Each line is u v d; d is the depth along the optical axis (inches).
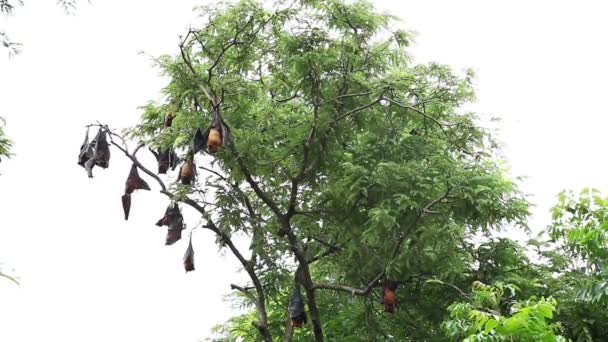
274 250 481.1
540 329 290.4
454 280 498.9
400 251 463.8
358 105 474.3
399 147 490.9
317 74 460.4
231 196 485.7
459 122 496.1
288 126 474.0
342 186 466.3
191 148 450.3
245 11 461.4
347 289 470.6
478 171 470.9
